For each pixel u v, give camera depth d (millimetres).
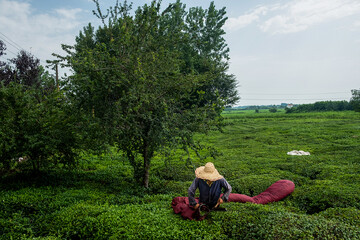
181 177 10430
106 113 7641
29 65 18938
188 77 8242
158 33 9109
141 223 4855
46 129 8430
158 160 13922
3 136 7617
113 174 10562
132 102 7871
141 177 9602
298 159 13086
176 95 8688
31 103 8641
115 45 8375
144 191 8469
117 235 4625
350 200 6512
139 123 8281
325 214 5551
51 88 9414
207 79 9117
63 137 8531
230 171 11047
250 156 15008
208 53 36438
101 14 8727
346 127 29875
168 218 5059
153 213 5363
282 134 26438
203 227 4684
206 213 5062
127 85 7711
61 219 5516
